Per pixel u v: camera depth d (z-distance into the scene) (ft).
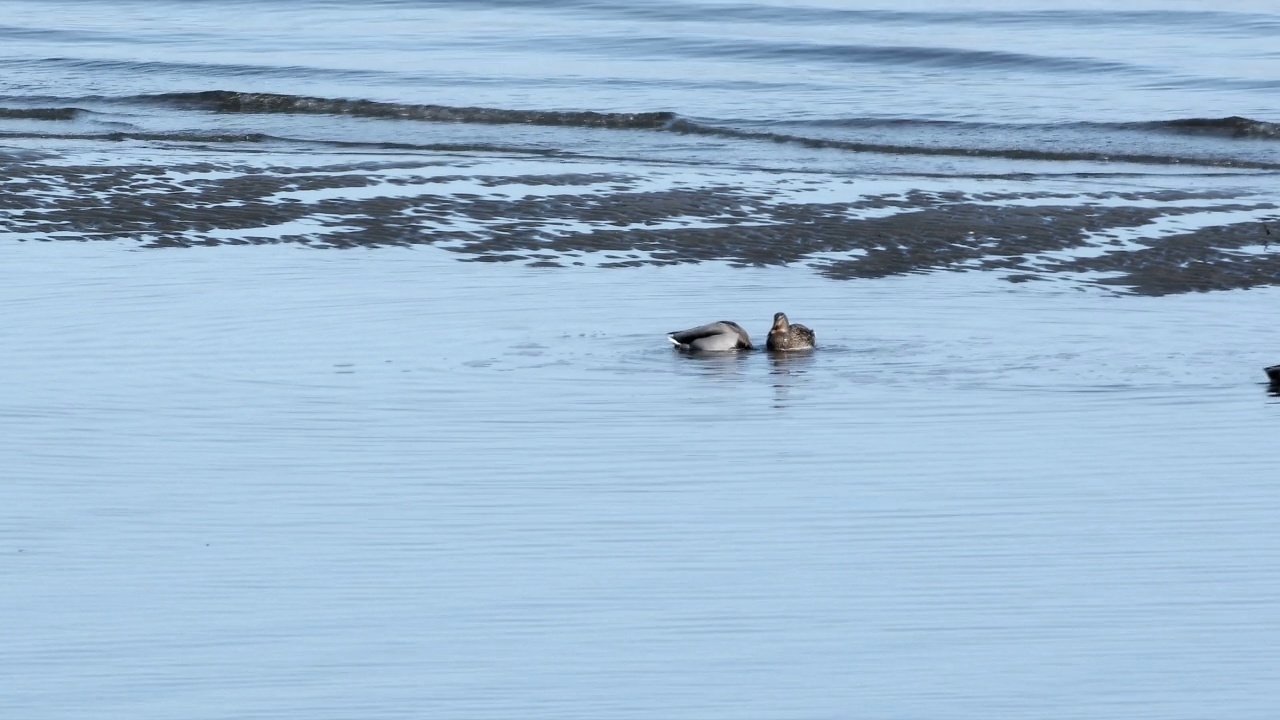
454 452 99.91
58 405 108.58
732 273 151.84
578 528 86.48
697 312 137.18
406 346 124.77
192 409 108.06
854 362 122.52
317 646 71.61
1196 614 75.15
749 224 167.73
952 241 163.22
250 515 88.17
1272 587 78.13
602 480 94.58
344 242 159.94
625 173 190.70
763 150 210.79
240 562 81.15
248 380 115.14
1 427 103.76
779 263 156.04
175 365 118.52
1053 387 115.65
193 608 75.51
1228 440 102.78
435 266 151.33
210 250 156.25
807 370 119.96
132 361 119.44
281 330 128.47
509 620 74.38
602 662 70.28
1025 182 191.52
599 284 146.10
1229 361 122.93
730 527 86.58
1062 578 79.46
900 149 211.41
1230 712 65.77
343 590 77.71
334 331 128.47
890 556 82.53
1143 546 83.97
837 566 81.10
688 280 148.77
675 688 67.87
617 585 78.54
